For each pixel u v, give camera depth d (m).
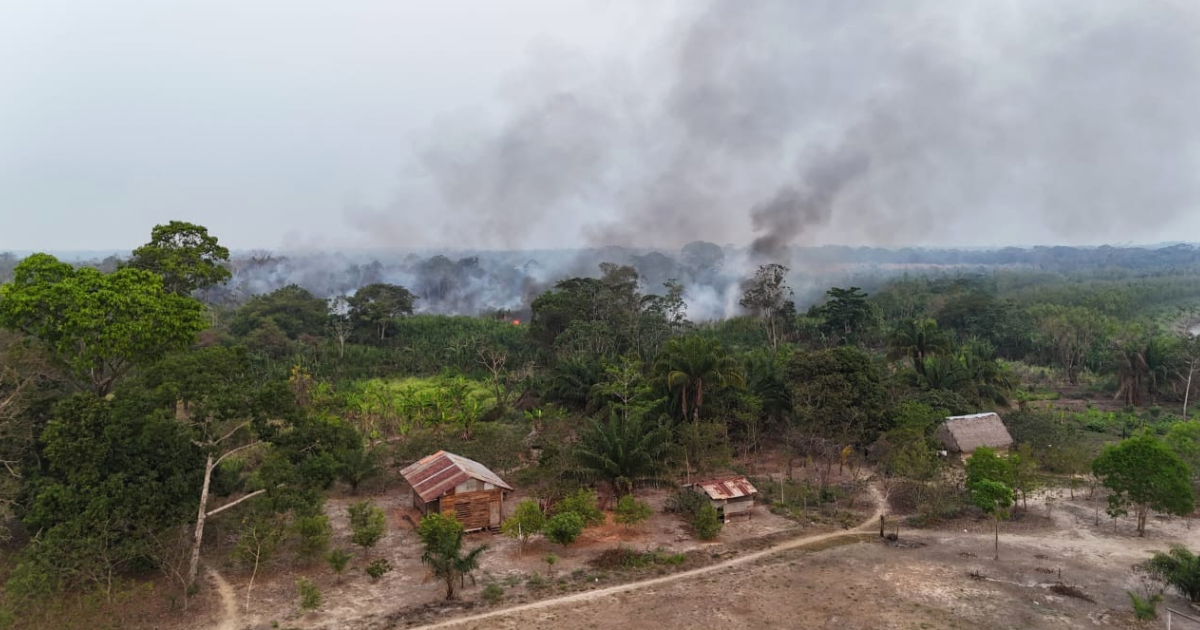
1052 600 25.64
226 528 30.89
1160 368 70.31
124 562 25.94
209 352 27.47
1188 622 23.81
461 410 55.28
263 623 23.52
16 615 22.75
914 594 26.20
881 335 98.94
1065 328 93.94
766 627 23.48
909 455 38.91
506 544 31.92
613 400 52.88
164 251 38.25
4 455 26.75
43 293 27.30
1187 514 32.28
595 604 25.27
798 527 34.56
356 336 97.12
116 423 25.05
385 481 41.12
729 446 45.31
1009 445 46.59
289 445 27.67
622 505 33.28
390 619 23.92
